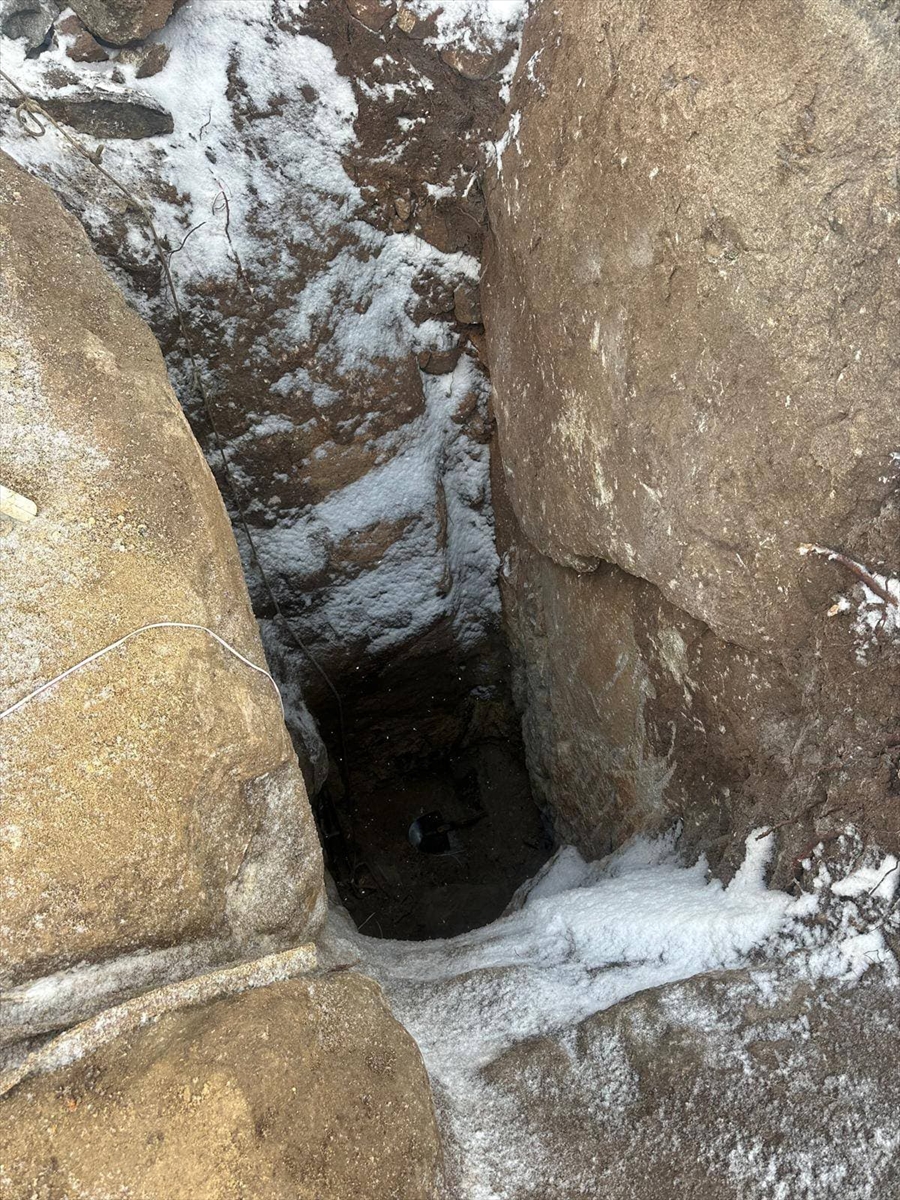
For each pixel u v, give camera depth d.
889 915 2.33
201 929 2.12
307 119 3.60
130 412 2.37
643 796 3.59
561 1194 2.04
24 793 1.95
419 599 4.74
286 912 2.39
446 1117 2.21
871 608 2.28
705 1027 2.29
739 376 2.35
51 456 2.24
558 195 3.04
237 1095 1.75
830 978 2.33
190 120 3.49
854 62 1.96
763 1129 2.08
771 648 2.55
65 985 1.93
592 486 3.22
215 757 2.16
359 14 3.37
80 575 2.15
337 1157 1.81
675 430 2.61
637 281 2.67
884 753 2.36
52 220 2.57
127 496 2.26
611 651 3.60
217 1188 1.68
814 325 2.16
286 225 3.75
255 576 4.43
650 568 2.91
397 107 3.59
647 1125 2.14
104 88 3.30
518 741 5.50
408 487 4.47
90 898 1.94
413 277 4.06
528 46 3.31
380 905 5.26
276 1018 1.91
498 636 5.09
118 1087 1.81
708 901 2.74
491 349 4.07
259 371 3.96
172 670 2.14
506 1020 2.58
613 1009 2.42
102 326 2.51
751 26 2.12
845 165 2.02
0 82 3.21
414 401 4.30
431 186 3.80
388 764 5.56
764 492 2.37
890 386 2.09
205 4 3.34
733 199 2.24
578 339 3.09
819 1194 1.97
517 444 3.95
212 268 3.71
